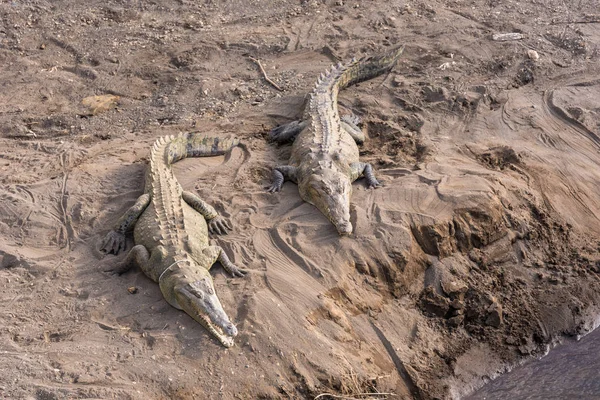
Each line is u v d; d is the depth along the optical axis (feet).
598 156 34.96
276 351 24.00
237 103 37.86
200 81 39.27
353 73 39.01
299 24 44.62
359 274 27.37
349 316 26.25
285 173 31.37
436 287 28.22
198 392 22.62
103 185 30.91
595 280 30.04
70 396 21.85
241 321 24.64
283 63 41.11
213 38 42.91
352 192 30.68
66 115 36.68
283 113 36.91
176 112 37.09
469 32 43.50
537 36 43.16
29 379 22.34
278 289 25.89
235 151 33.55
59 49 41.73
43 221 28.91
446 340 27.25
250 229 28.60
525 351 27.50
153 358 23.24
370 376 24.75
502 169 33.30
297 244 27.68
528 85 39.55
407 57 41.52
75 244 27.99
